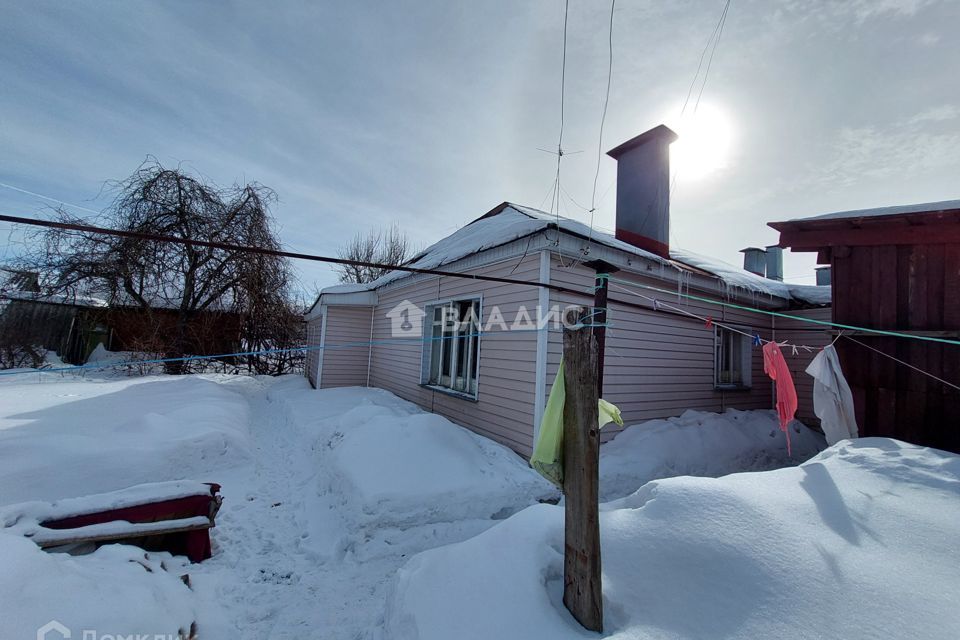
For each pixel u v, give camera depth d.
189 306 12.75
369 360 10.55
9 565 1.63
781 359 3.44
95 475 3.69
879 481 2.35
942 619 1.39
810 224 4.19
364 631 2.31
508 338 5.12
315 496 4.07
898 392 3.76
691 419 6.04
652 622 1.52
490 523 3.56
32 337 11.36
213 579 2.66
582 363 1.74
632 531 1.96
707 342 6.80
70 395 7.17
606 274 3.70
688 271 5.79
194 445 4.53
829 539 1.81
